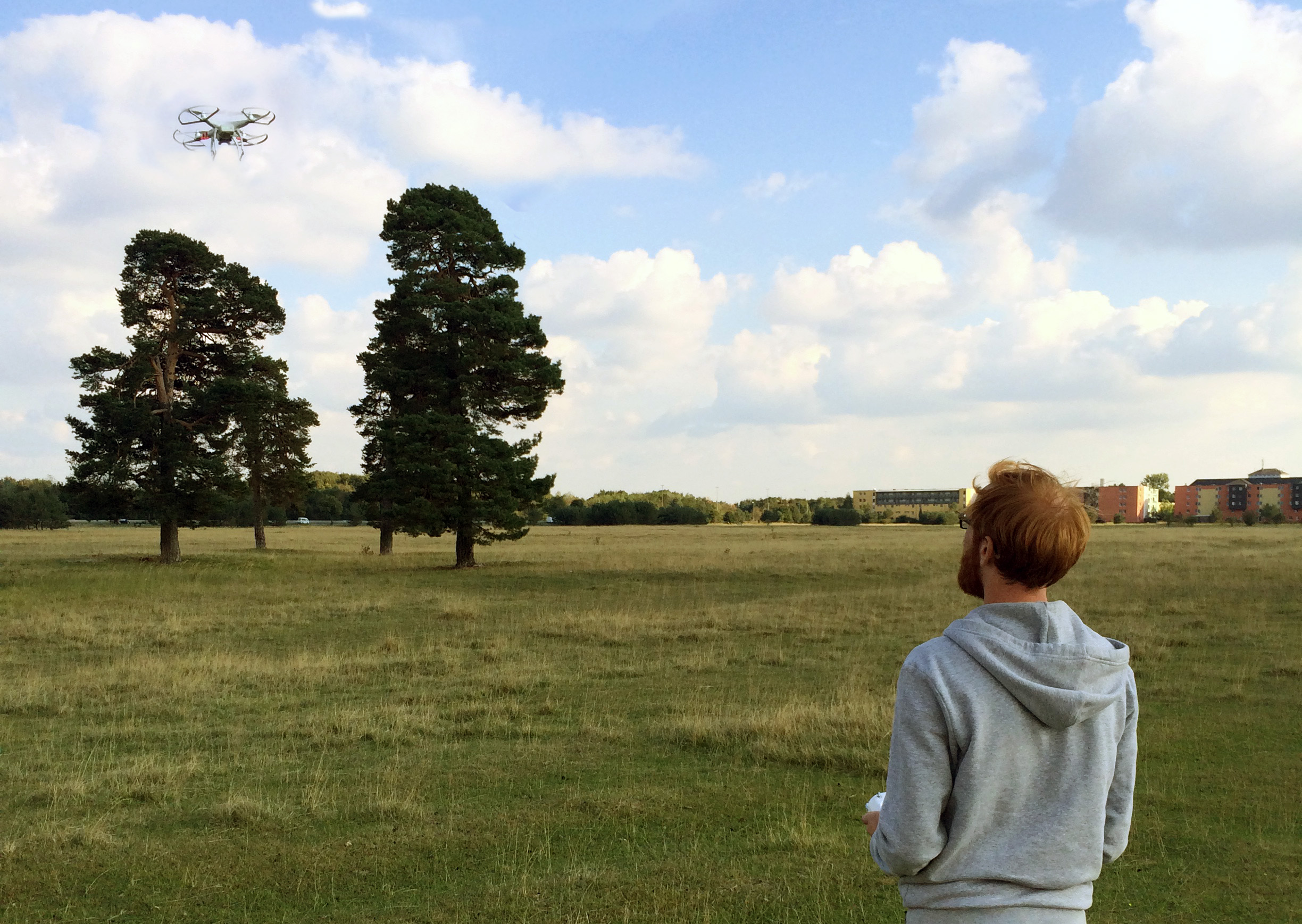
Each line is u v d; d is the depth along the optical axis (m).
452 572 32.12
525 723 8.91
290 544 62.50
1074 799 1.60
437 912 4.54
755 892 4.74
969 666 1.62
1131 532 76.50
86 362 34.72
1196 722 8.70
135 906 4.64
